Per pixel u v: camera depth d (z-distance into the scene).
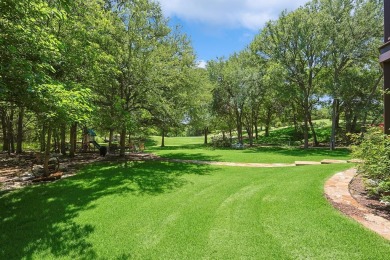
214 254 3.44
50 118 6.76
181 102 15.02
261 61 23.92
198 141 38.62
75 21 8.68
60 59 7.93
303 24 19.55
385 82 6.54
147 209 5.49
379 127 6.01
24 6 5.08
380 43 17.52
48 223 4.89
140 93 12.69
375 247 3.22
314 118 34.19
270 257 3.26
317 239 3.56
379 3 17.77
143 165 12.34
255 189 6.58
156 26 14.00
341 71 20.59
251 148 23.47
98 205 5.91
